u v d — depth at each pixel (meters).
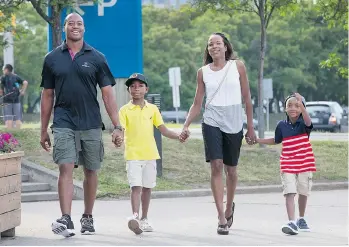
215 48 14.90
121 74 30.91
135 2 30.98
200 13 33.31
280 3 30.89
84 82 14.28
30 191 22.09
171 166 25.16
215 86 14.77
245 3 31.62
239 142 14.90
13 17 30.34
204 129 14.79
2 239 14.05
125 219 17.19
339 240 13.89
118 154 25.44
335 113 62.25
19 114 35.56
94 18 30.84
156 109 15.41
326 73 92.06
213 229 15.49
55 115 14.34
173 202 20.81
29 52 85.75
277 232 15.02
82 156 14.55
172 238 14.19
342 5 33.22
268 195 22.62
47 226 15.98
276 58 88.94
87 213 14.79
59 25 27.38
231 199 15.23
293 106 14.98
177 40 87.62
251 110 15.15
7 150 14.23
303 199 15.17
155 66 87.00
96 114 14.45
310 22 88.38
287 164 15.02
